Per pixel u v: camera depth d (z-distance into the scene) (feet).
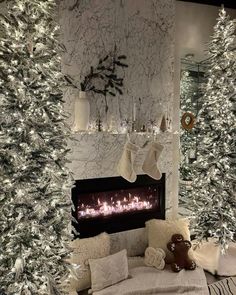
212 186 12.18
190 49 14.52
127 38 12.78
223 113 11.88
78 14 11.73
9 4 8.59
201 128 12.58
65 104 11.71
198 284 11.00
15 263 7.79
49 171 8.43
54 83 8.50
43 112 8.16
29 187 8.16
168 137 13.73
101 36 12.24
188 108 15.30
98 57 12.23
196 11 14.53
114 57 12.55
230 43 11.69
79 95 11.74
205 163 12.30
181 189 15.17
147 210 13.71
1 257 8.05
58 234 8.79
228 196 12.17
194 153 15.21
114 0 12.41
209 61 13.24
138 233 13.46
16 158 7.77
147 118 13.43
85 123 11.56
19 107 7.84
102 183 12.46
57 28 8.55
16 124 7.92
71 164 11.80
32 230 8.12
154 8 13.25
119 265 11.02
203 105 12.51
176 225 12.86
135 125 13.10
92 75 12.12
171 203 14.28
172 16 13.67
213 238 12.97
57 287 8.74
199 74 15.26
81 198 12.21
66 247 9.04
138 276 11.29
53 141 8.57
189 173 14.33
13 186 7.86
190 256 12.35
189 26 14.40
